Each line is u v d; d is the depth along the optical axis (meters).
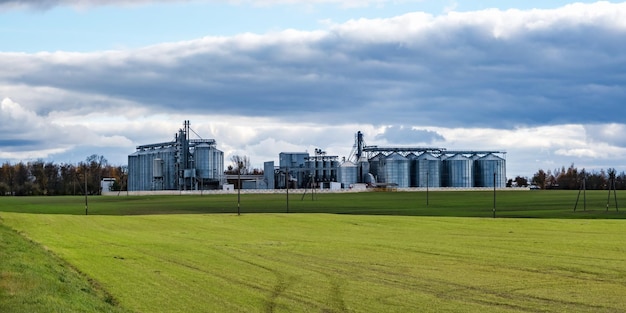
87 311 30.02
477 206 155.88
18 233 72.00
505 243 73.69
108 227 95.19
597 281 48.28
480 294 42.78
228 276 47.31
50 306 28.44
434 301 40.19
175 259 56.16
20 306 27.58
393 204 165.75
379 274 50.38
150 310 34.78
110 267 49.50
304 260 57.72
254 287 43.03
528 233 85.94
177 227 96.94
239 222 105.81
